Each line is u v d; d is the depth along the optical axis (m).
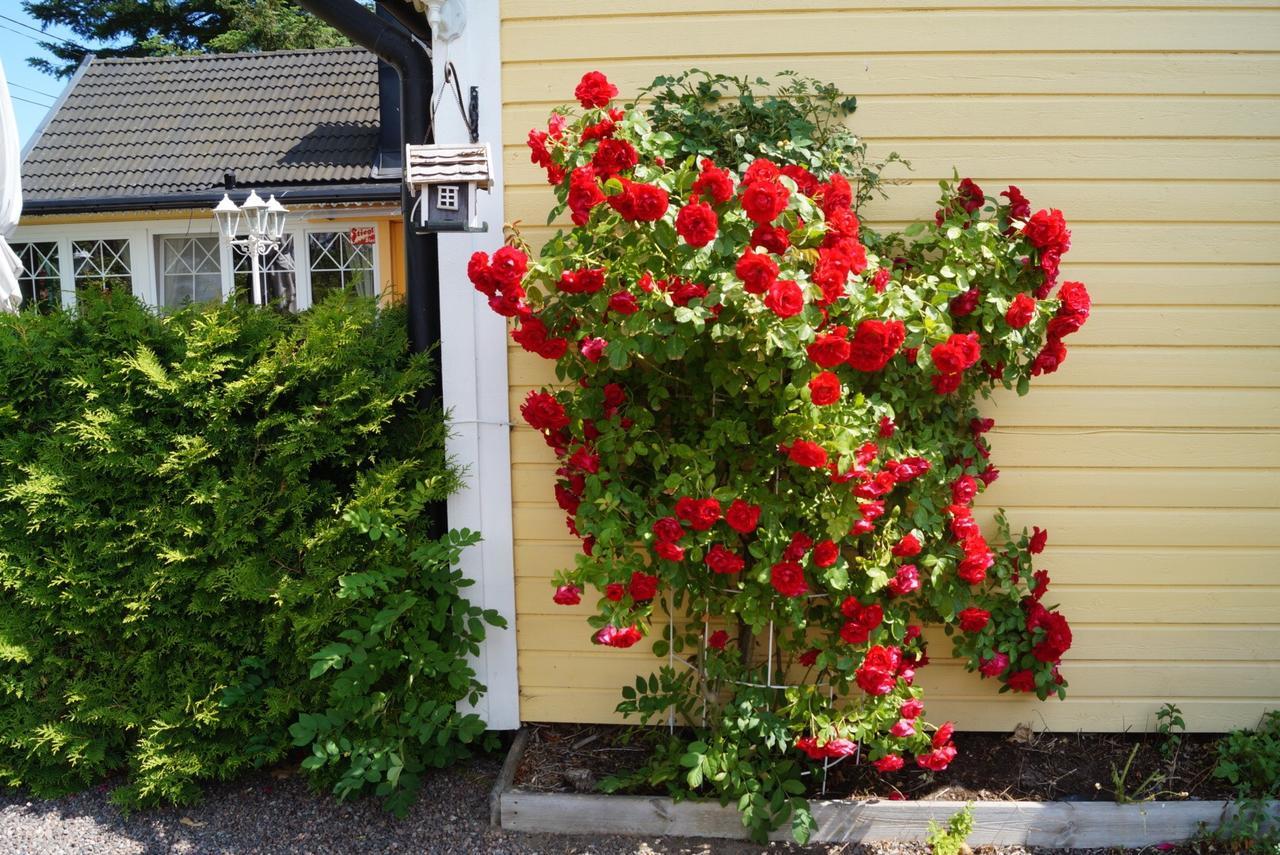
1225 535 3.41
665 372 2.94
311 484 3.31
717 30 3.28
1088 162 3.29
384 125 9.57
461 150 2.94
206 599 3.24
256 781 3.41
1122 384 3.36
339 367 3.25
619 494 2.85
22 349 3.22
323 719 3.08
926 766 3.03
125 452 3.18
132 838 3.09
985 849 3.04
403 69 3.54
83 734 3.29
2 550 3.24
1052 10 3.25
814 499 2.84
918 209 3.32
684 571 2.91
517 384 3.38
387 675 3.36
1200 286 3.33
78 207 9.10
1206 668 3.46
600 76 2.91
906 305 2.79
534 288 2.97
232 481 3.21
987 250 2.99
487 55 3.28
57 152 10.16
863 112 3.30
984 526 3.41
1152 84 3.27
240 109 10.70
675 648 3.34
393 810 3.10
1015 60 3.27
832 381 2.52
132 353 3.26
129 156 10.05
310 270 9.47
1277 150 3.28
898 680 3.02
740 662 3.25
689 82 3.28
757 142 3.11
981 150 3.30
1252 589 3.44
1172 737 3.38
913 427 3.12
